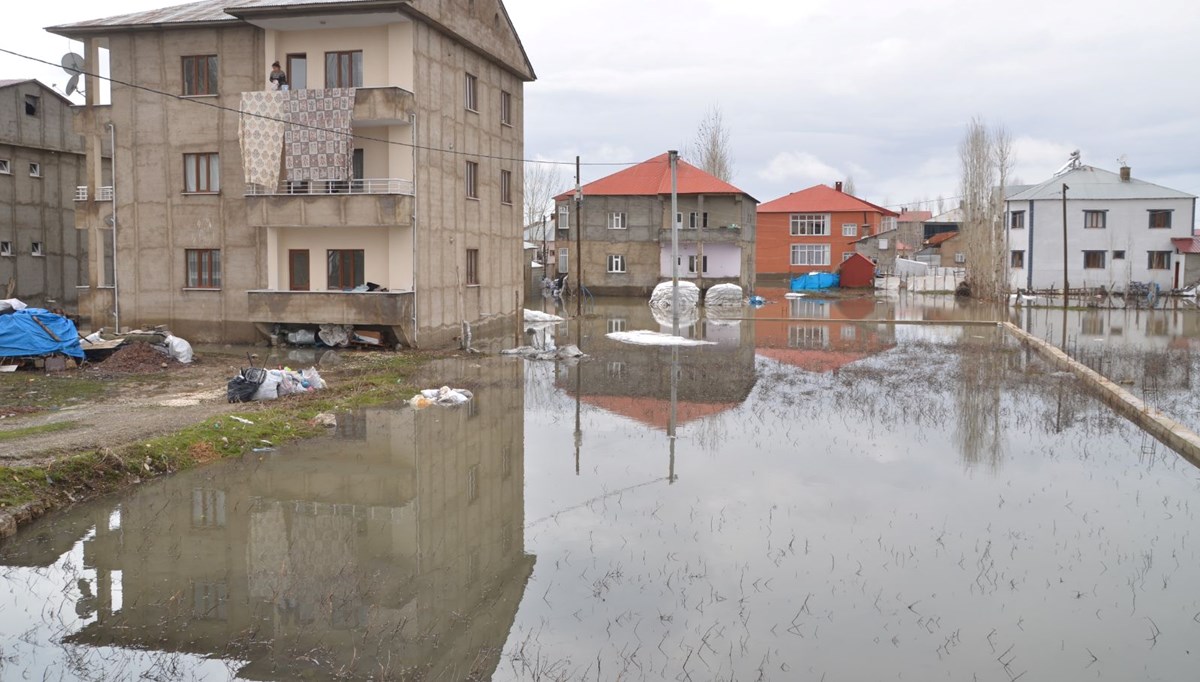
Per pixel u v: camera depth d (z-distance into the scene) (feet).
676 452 46.24
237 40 88.48
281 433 49.14
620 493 38.65
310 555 31.63
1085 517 35.01
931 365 81.92
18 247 114.73
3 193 112.27
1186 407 56.29
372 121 85.05
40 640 24.62
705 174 200.54
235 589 28.40
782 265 253.24
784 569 29.55
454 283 96.94
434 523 35.12
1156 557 30.58
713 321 135.54
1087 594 27.50
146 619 26.05
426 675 22.63
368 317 85.20
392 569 30.27
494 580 28.68
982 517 35.04
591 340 106.32
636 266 197.26
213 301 91.15
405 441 48.83
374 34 86.79
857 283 231.30
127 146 92.12
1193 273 178.19
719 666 22.95
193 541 32.89
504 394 64.64
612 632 24.90
